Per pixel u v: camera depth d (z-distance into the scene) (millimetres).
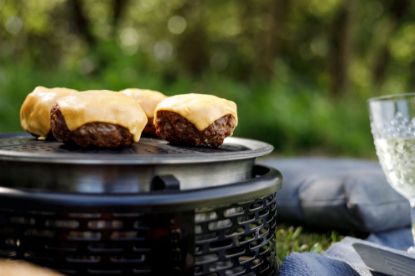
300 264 1142
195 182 975
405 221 1710
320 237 1816
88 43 7355
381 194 1666
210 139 1090
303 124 5711
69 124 986
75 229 875
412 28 11773
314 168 2008
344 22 8523
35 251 897
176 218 876
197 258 936
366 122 6547
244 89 6152
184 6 10211
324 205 1728
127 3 8117
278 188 1084
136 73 5316
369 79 11711
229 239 969
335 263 1195
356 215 1642
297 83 7746
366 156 5312
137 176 917
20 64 5094
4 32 6047
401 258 1082
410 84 14125
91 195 841
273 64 7762
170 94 5090
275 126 5512
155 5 10492
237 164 1065
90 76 5133
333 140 5715
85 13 7574
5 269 794
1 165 965
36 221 890
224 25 10719
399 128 1368
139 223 877
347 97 8219
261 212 1051
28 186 945
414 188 1357
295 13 10461
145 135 1306
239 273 1000
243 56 10852
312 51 11406
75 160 873
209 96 1143
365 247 1202
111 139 994
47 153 921
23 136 1412
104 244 880
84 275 887
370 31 11258
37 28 6941
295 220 1892
